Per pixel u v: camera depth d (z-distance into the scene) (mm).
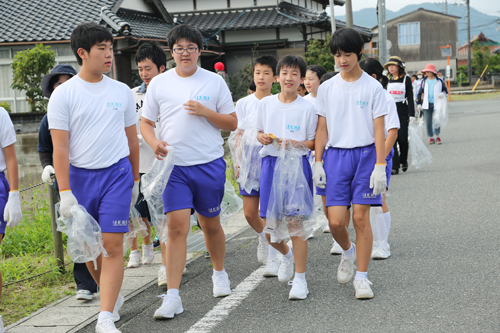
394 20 57156
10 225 3320
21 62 16406
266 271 4359
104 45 3311
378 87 3670
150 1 20766
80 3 19203
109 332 3160
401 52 57469
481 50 60938
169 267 3656
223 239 3982
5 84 18312
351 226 5844
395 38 57438
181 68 3730
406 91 8719
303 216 3809
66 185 3293
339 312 3455
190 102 3615
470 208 6176
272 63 4551
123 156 3451
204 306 3773
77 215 3234
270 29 24609
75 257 3441
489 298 3484
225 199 4621
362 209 3693
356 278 3723
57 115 3283
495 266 4129
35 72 16641
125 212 3391
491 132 14070
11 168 3367
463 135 14008
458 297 3547
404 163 9070
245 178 4289
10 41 17469
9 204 3324
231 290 4078
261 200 4027
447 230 5320
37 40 17391
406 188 7707
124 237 3748
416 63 57469
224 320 3465
